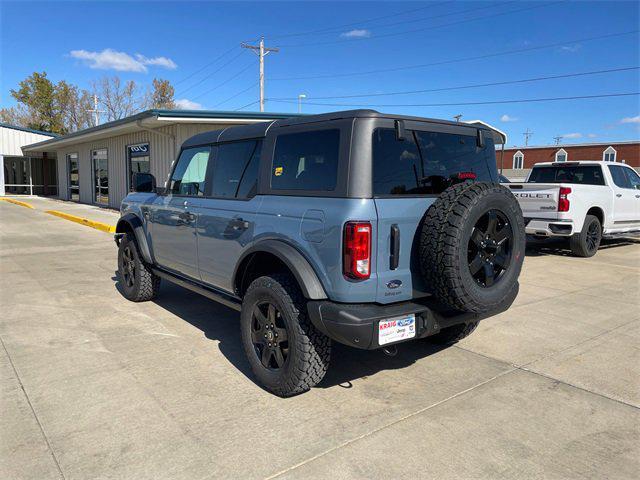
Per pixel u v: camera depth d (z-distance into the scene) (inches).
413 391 143.2
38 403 132.3
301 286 125.5
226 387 144.1
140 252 223.5
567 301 246.1
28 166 1275.8
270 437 116.9
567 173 418.0
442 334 178.7
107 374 152.1
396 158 128.8
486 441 116.3
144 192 224.1
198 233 176.2
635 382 150.9
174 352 171.8
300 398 137.8
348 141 123.4
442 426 123.0
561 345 183.5
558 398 139.6
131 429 119.6
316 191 129.1
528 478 102.4
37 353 169.0
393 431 120.2
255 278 157.2
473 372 157.8
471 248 126.7
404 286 127.3
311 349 130.2
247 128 160.7
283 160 142.1
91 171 915.4
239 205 154.3
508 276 133.4
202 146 183.5
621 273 315.6
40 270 317.7
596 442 116.6
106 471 103.0
